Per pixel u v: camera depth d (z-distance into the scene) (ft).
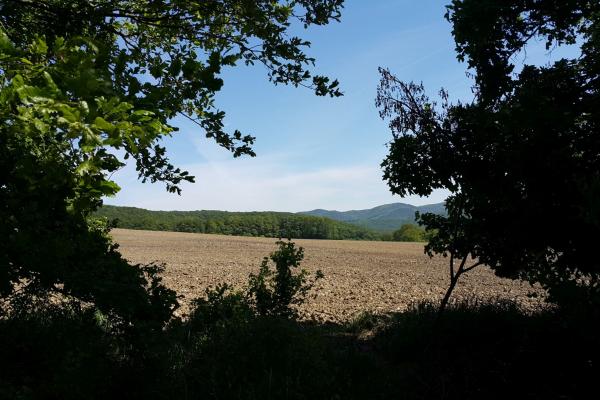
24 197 6.80
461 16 13.32
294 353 13.57
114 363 10.77
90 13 11.43
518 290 35.91
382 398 13.38
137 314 9.82
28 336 11.66
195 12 12.71
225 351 13.47
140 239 115.65
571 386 11.53
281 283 17.47
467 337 16.55
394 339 18.20
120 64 6.86
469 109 14.85
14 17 10.77
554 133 11.85
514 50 13.96
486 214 14.93
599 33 13.75
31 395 9.62
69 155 6.23
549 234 12.80
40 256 7.27
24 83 5.37
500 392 12.72
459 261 70.08
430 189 16.06
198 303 17.33
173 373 12.21
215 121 11.17
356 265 62.08
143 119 5.62
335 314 25.59
